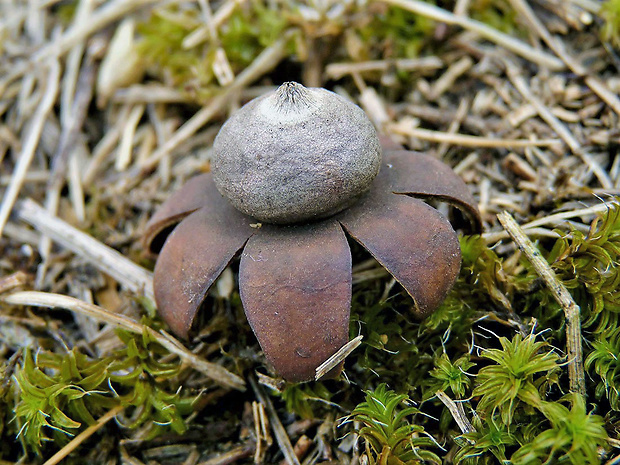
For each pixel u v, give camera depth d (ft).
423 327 0.19
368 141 0.17
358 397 0.19
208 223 0.18
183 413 0.19
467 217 0.20
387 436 0.17
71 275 0.24
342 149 0.16
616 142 0.23
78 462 0.20
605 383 0.17
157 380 0.20
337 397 0.19
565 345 0.18
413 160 0.19
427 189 0.18
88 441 0.20
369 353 0.19
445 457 0.18
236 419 0.20
